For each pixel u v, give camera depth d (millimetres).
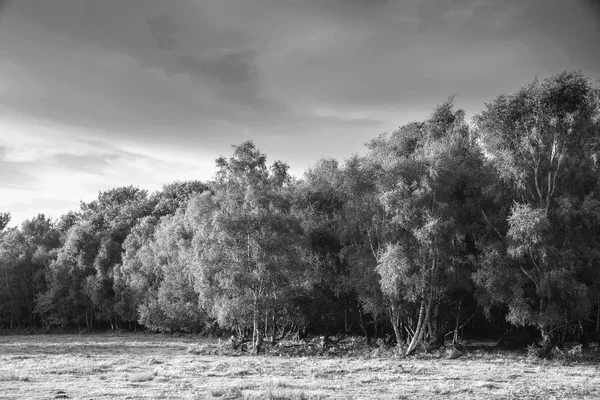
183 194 110938
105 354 46062
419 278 41500
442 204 40344
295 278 47781
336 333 60562
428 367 33750
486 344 53156
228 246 46438
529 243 37656
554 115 39219
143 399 20125
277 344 48938
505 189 41906
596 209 38094
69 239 92125
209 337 71250
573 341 52594
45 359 40250
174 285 66750
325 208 51969
